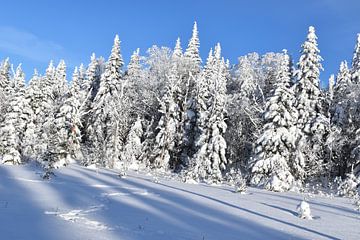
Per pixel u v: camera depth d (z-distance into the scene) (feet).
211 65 186.70
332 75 179.83
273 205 75.00
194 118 170.09
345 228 54.19
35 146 161.27
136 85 196.95
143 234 38.04
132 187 88.43
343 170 149.79
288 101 128.98
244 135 174.81
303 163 132.26
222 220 52.65
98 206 55.42
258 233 45.75
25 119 163.84
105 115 168.14
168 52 206.39
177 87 173.37
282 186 121.70
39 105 181.88
